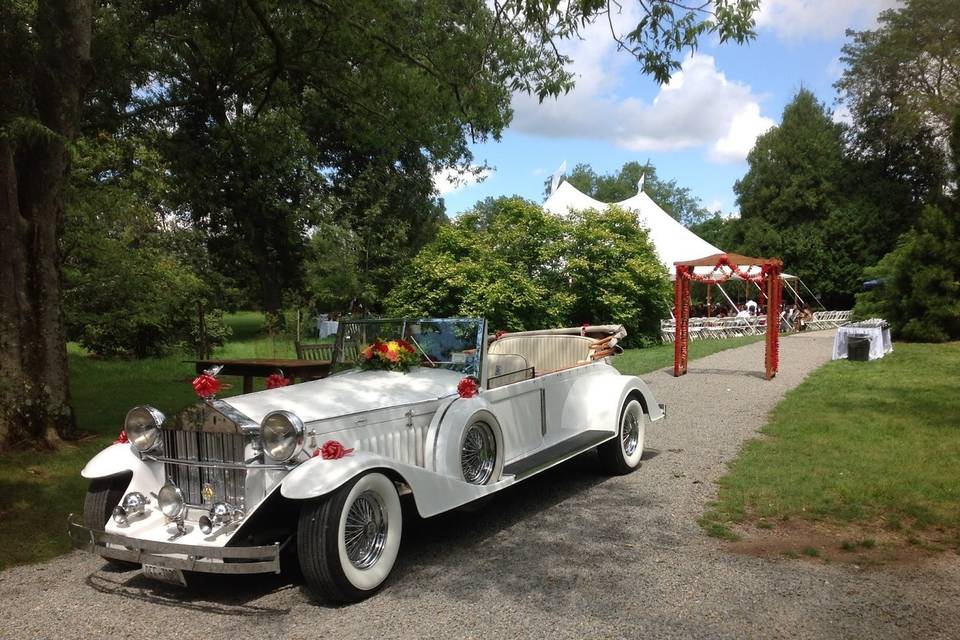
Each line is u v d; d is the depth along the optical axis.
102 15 11.65
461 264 18.67
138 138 17.30
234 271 29.72
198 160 21.50
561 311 18.92
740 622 3.64
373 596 4.09
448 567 4.54
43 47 7.59
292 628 3.70
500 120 13.43
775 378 13.89
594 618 3.71
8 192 7.49
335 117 15.95
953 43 36.16
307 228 26.61
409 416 4.90
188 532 4.15
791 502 5.74
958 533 5.03
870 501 5.75
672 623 3.64
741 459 7.26
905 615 3.72
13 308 7.58
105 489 4.62
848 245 39.25
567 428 6.64
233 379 14.45
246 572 3.76
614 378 7.08
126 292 17.03
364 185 27.00
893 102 38.97
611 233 20.39
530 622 3.68
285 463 4.03
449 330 5.77
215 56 16.38
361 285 24.47
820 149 40.12
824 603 3.88
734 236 43.34
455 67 12.19
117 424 9.19
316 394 4.80
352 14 12.23
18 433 7.54
